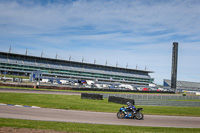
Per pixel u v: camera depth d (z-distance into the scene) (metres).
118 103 28.52
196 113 22.39
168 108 26.00
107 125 12.34
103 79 121.25
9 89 38.91
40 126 10.55
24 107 18.53
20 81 66.38
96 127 11.41
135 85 124.25
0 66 97.19
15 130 9.16
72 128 10.63
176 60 87.88
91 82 84.94
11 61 101.81
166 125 14.16
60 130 9.95
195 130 12.35
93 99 32.22
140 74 142.00
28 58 109.50
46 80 80.69
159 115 19.84
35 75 49.91
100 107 22.19
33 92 36.62
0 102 20.55
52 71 109.62
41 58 112.31
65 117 14.66
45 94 34.00
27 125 10.50
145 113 20.47
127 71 138.88
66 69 113.88
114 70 134.12
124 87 84.12
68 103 23.66
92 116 16.08
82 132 9.88
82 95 32.16
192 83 135.50
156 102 29.27
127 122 14.39
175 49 88.00
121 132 10.39
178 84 126.00
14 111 15.66
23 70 102.44
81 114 16.75
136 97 38.88
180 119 17.78
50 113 16.06
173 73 87.88
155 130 11.59
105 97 36.12
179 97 45.09
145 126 13.04
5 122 10.95
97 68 128.50
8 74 99.38
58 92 41.91
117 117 16.39
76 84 82.31
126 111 16.30
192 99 46.31
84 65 125.56
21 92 34.38
